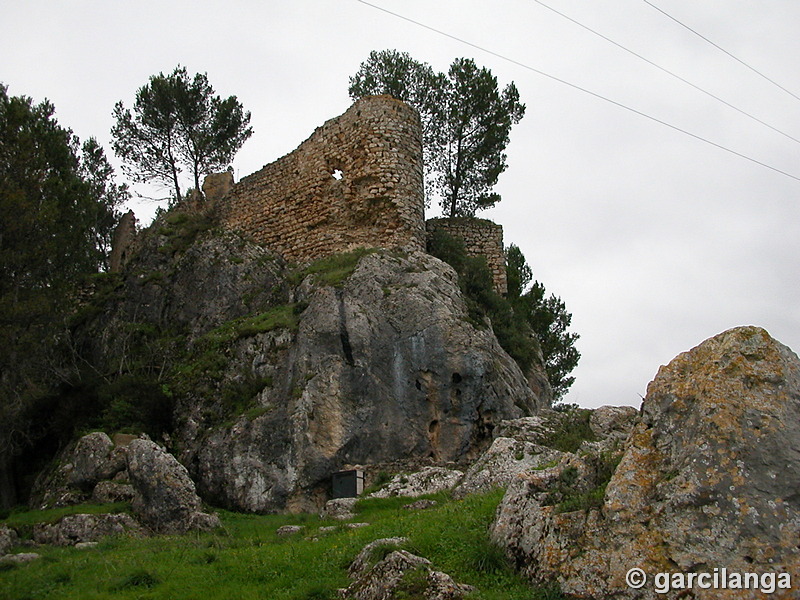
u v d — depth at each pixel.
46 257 26.83
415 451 24.11
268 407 24.27
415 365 25.47
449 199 39.47
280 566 13.19
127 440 23.89
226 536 17.91
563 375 41.66
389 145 31.86
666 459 10.64
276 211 33.62
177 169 43.84
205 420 25.09
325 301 26.42
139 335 31.08
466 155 39.34
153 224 38.44
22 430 26.48
